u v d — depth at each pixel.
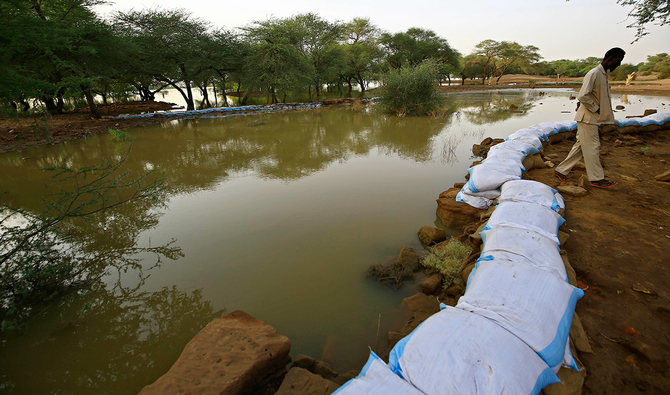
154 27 20.91
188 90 22.55
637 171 5.56
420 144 9.94
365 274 3.58
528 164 5.89
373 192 5.93
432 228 4.17
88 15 15.63
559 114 15.65
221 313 3.10
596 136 4.64
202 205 5.61
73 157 9.35
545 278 2.21
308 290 3.36
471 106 20.56
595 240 3.42
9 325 2.80
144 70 20.34
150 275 3.71
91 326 3.03
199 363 2.25
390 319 2.95
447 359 1.67
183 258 4.00
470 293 2.25
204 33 22.14
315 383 2.11
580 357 2.11
